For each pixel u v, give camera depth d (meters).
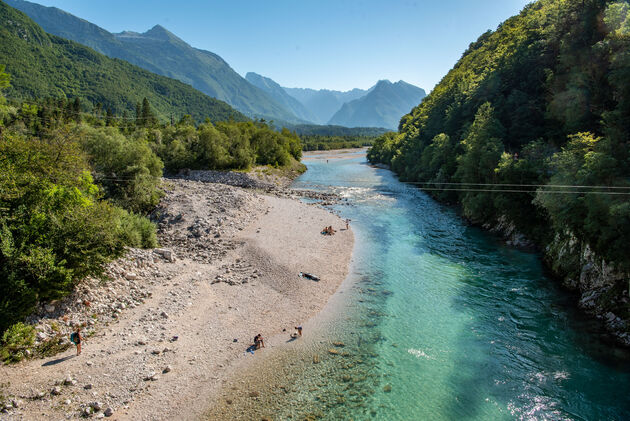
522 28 91.94
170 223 48.47
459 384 20.77
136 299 28.12
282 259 38.22
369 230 51.31
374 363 22.67
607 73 44.22
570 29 54.47
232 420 18.11
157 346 23.00
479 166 51.94
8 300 22.05
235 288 31.77
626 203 24.14
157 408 18.41
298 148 141.50
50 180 28.28
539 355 23.12
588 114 46.16
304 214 57.31
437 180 71.62
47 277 23.67
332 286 33.53
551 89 54.75
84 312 24.89
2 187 24.81
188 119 156.62
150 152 61.34
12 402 17.20
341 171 122.62
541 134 54.47
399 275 35.94
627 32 38.25
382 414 18.59
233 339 24.73
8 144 27.86
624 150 28.62
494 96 69.31
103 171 53.81
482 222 52.41
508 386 20.52
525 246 42.03
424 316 28.22
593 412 18.45
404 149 109.19
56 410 17.27
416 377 21.38
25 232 24.02
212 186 68.62
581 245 30.59
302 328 26.55
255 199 61.28
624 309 24.70
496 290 31.98
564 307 28.42
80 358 20.97
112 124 141.50
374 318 28.03
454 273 35.97
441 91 129.88
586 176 28.27
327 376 21.47
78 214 27.16
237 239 43.19
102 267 28.42
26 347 20.84
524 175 42.94
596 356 22.61
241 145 101.69
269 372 21.73
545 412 18.58
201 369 21.58
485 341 24.80
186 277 32.88
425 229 51.56
